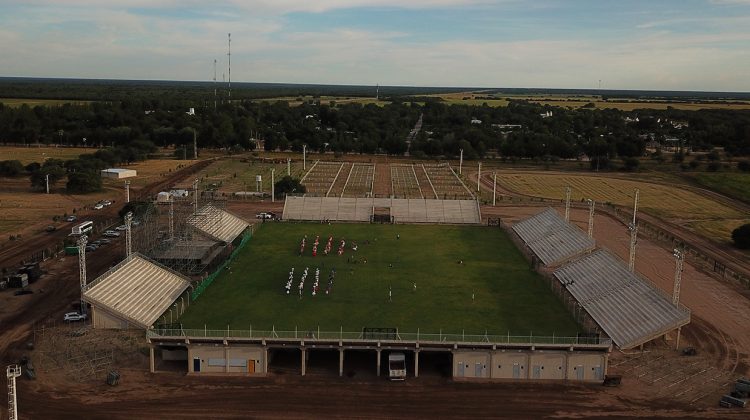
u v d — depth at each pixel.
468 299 103.81
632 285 98.62
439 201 170.12
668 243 147.00
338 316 94.62
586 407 72.94
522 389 77.75
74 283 112.69
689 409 72.38
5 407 70.69
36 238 144.38
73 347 86.50
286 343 81.00
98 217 167.12
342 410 71.62
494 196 190.75
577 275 112.62
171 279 107.44
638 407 72.88
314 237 146.25
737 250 143.00
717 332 94.19
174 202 159.50
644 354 87.06
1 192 198.88
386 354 86.00
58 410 70.56
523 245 141.38
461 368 81.12
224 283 110.69
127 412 70.50
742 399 73.38
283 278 114.12
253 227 153.00
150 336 80.50
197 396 74.62
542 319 94.75
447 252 134.50
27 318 96.38
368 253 132.75
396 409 72.06
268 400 73.88
